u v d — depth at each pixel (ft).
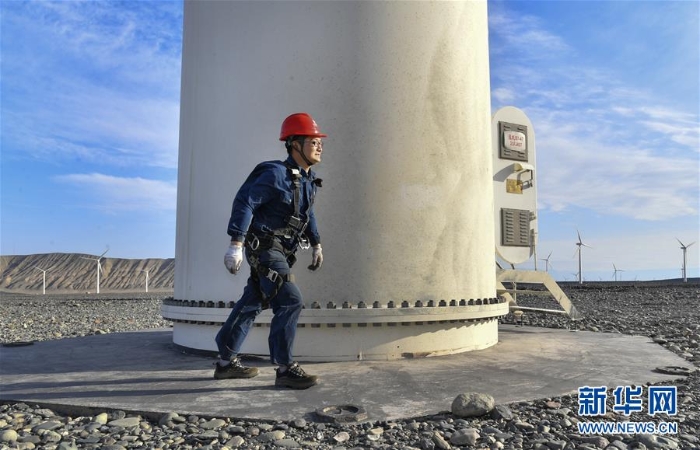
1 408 10.76
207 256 16.19
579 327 26.78
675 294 71.82
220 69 16.34
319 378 12.55
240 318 12.26
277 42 15.60
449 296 15.67
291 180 11.44
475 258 16.44
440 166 15.76
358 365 14.05
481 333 16.96
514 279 23.81
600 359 15.23
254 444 8.57
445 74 16.03
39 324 40.60
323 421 9.54
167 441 8.70
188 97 17.42
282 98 15.44
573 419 9.79
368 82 15.23
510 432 9.18
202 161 16.58
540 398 11.00
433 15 15.90
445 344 15.65
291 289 11.60
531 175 24.14
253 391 11.47
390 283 14.99
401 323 14.93
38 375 13.41
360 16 15.30
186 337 17.01
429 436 8.91
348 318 14.47
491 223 17.53
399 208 15.17
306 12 15.44
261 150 15.56
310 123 11.80
